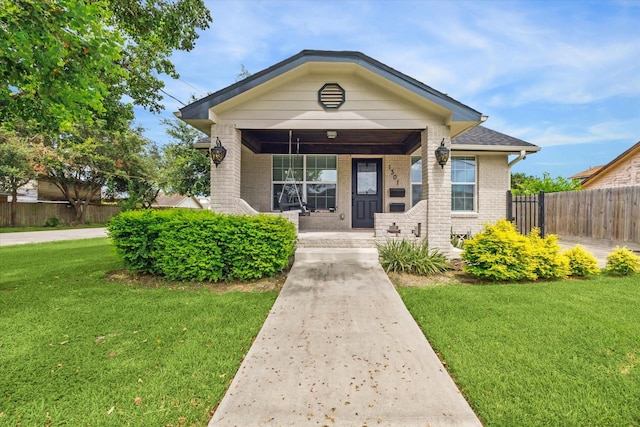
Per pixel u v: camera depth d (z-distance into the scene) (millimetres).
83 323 3871
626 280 5703
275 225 5688
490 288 5219
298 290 4953
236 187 7059
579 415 2240
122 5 7129
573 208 10773
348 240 7230
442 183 6980
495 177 10906
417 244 7004
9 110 5117
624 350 3102
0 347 3283
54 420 2252
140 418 2254
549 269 5719
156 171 24641
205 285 5527
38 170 20156
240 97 6707
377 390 2520
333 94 6918
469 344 3246
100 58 4723
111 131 9242
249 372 2775
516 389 2518
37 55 4109
